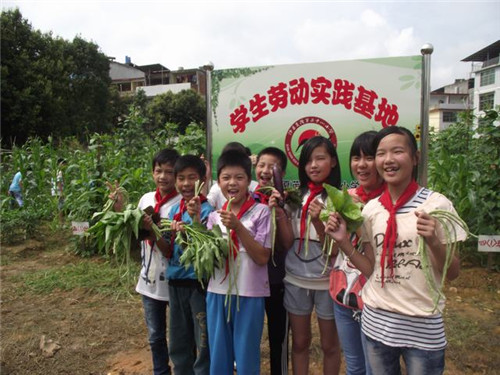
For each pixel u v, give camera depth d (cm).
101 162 695
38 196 866
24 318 425
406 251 182
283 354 274
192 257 232
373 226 197
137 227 234
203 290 257
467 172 545
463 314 420
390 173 185
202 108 3147
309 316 260
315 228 232
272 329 274
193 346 273
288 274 259
